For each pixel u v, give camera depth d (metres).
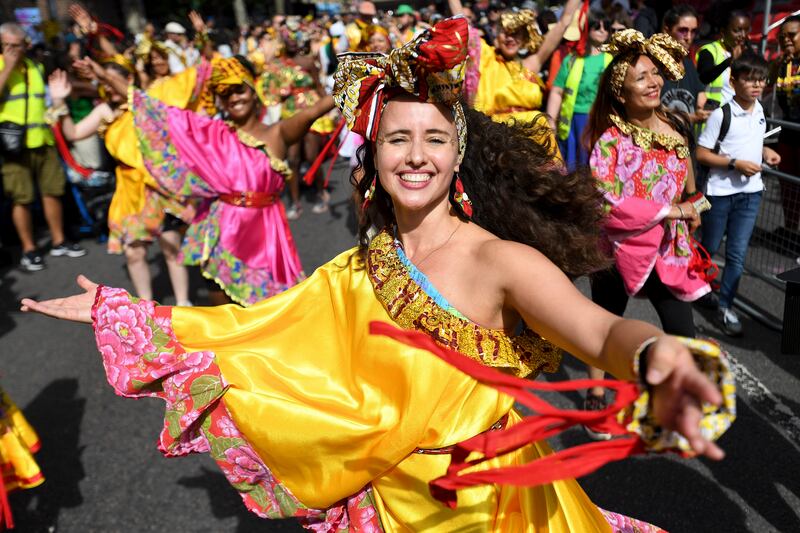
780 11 9.20
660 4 9.72
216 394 1.99
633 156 3.36
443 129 1.72
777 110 6.51
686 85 5.22
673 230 3.40
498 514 1.73
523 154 1.93
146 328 2.06
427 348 1.30
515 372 1.77
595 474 3.41
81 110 7.55
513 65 5.32
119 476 3.76
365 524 1.92
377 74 1.75
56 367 5.07
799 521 3.05
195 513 3.42
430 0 19.19
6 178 7.03
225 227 4.16
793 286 2.61
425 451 1.77
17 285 6.87
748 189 4.56
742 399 3.99
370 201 1.97
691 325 3.51
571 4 5.42
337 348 2.00
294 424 1.92
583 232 2.00
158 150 4.20
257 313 2.10
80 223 8.07
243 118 4.17
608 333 1.39
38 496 3.62
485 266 1.69
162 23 22.06
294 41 8.64
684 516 3.12
